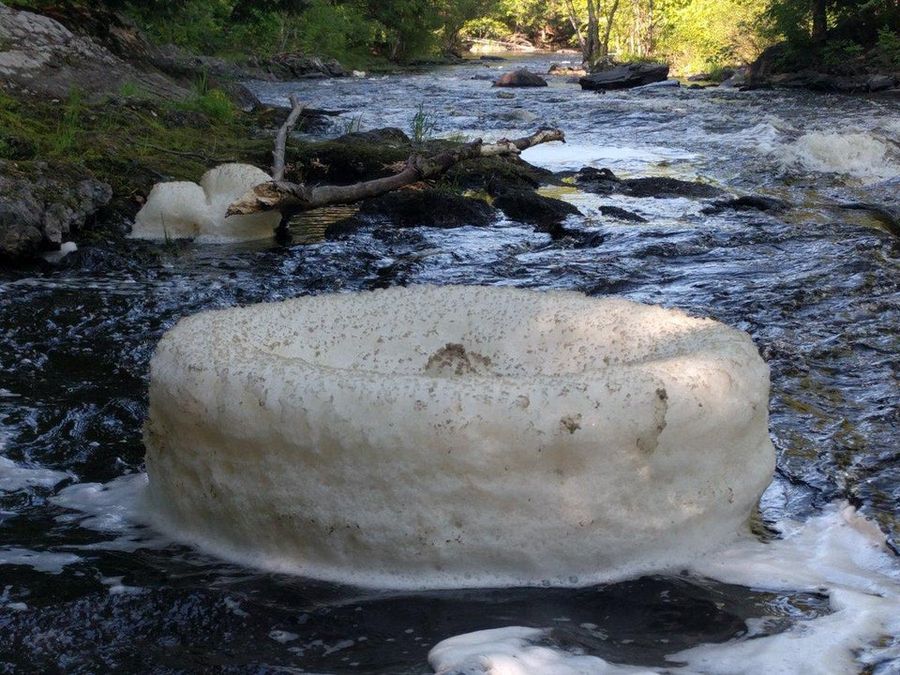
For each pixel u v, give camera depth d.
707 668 2.40
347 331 3.41
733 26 32.75
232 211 8.23
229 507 2.90
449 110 20.77
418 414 2.63
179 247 8.16
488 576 2.74
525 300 3.53
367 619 2.60
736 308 6.21
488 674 2.29
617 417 2.67
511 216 9.55
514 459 2.64
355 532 2.73
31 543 3.18
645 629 2.56
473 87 28.59
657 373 2.78
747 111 19.27
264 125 15.13
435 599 2.67
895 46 25.28
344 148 11.59
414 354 3.41
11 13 13.16
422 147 12.79
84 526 3.30
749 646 2.49
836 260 7.47
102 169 9.54
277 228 8.93
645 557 2.83
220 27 30.98
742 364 2.97
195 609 2.68
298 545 2.83
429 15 43.59
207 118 13.52
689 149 14.48
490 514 2.68
